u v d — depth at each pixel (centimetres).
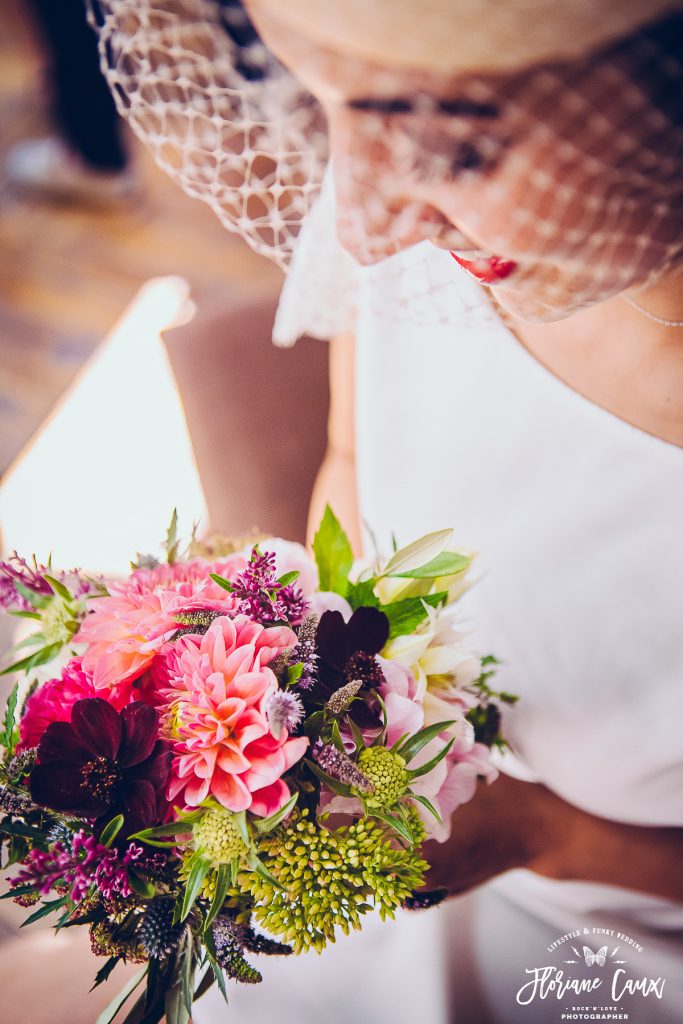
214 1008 77
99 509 126
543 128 48
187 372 104
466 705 62
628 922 81
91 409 140
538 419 71
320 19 46
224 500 100
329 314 85
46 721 56
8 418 180
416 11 45
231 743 53
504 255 55
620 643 70
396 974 77
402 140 50
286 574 60
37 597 62
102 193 218
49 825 55
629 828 78
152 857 54
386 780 54
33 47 240
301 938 54
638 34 46
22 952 79
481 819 77
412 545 60
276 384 102
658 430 66
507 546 74
